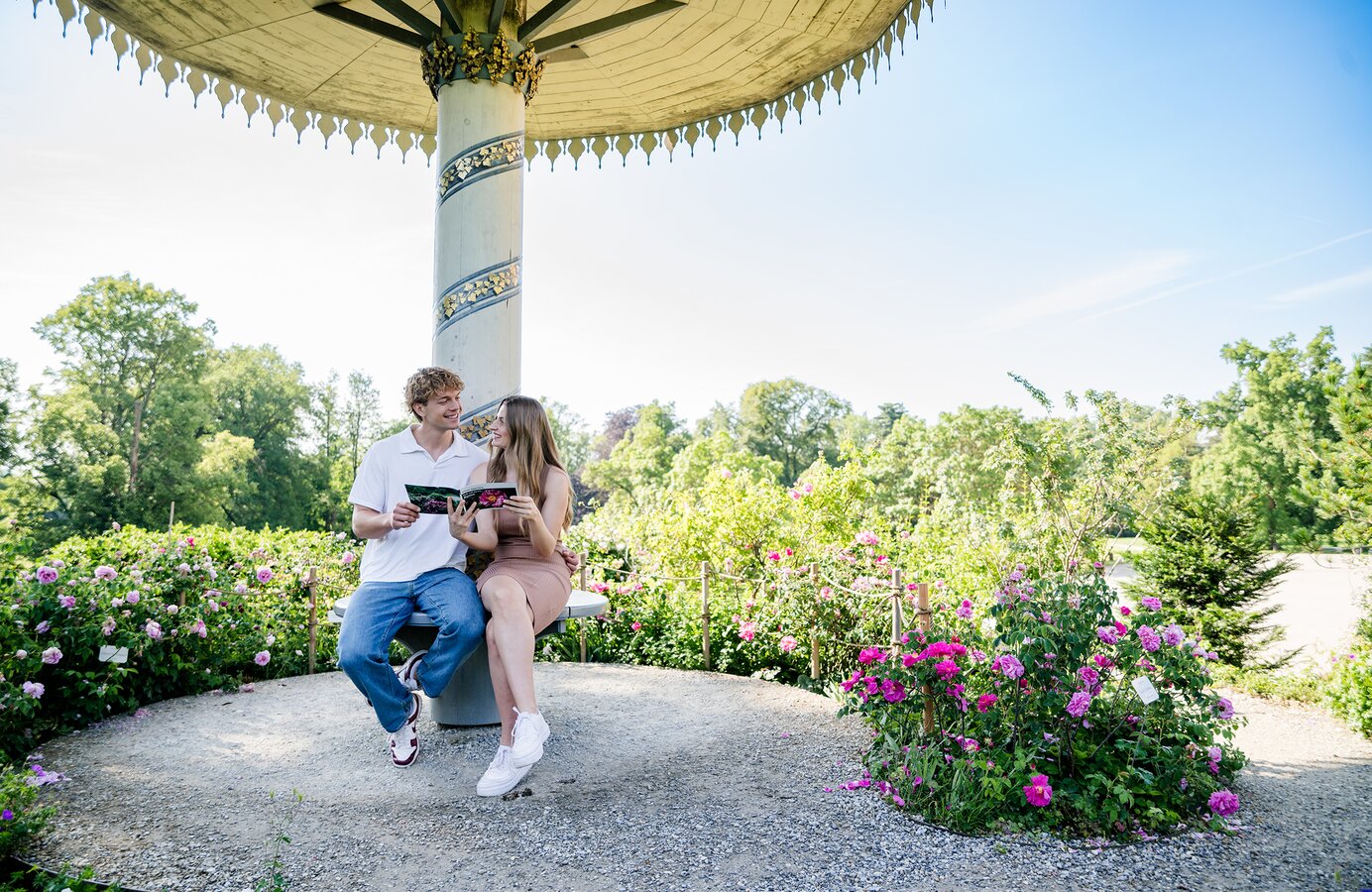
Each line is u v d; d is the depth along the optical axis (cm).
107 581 495
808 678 558
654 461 6781
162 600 518
